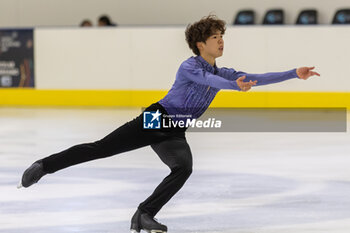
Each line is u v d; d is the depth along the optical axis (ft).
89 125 96.73
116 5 148.25
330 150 75.72
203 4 142.41
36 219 47.09
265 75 39.63
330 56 107.76
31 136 87.66
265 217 47.06
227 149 77.20
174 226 44.98
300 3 133.80
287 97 109.81
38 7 152.46
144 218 38.60
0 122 102.01
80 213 48.73
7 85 124.06
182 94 38.75
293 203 51.21
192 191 55.83
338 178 60.54
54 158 38.91
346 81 107.45
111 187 57.62
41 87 122.11
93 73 119.14
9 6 153.38
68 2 150.92
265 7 136.87
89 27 118.73
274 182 59.06
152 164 68.28
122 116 106.42
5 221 46.57
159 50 115.44
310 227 44.14
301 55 108.99
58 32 120.37
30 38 121.90
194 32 38.99
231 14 140.26
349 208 49.42
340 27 106.93
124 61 117.39
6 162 70.18
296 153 74.02
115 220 46.65
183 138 39.81
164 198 38.55
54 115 109.50
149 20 146.72
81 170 65.31
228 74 39.91
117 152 39.01
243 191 55.62
